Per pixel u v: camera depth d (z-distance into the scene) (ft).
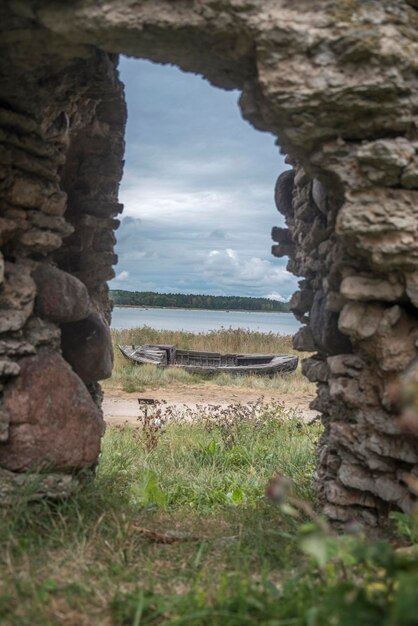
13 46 12.91
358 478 15.28
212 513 18.69
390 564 8.50
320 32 11.64
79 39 12.30
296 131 12.66
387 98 12.01
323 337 16.76
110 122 19.40
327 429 18.58
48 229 15.74
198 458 27.86
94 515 14.74
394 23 11.74
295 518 16.28
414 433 13.32
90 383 19.30
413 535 12.32
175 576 12.11
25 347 14.57
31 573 11.32
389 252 12.61
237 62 12.67
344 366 15.17
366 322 13.89
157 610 10.17
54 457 14.64
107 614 10.38
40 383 14.65
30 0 11.80
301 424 33.73
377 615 7.96
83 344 17.37
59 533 13.47
